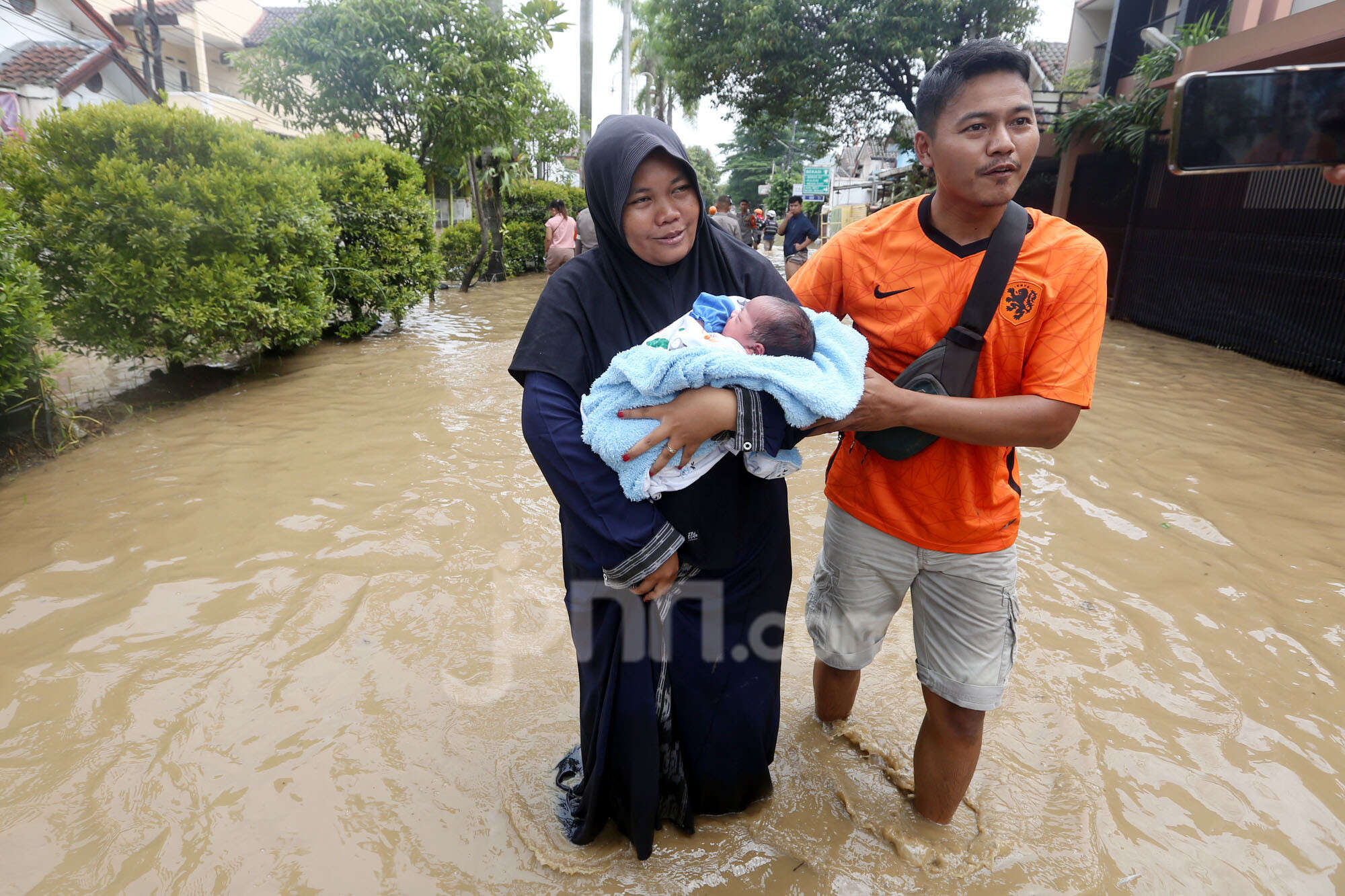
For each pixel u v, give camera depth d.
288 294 6.75
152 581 3.29
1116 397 6.50
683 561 1.80
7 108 17.22
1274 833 2.12
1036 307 1.74
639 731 1.84
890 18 14.37
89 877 1.94
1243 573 3.52
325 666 2.77
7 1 19.08
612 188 1.66
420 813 2.16
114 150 5.69
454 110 11.70
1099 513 4.13
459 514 3.97
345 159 8.43
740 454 1.70
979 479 1.87
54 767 2.29
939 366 1.79
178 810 2.14
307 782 2.25
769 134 19.20
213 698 2.59
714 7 15.95
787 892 1.94
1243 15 10.38
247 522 3.84
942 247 1.80
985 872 2.00
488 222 14.66
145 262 5.63
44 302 4.52
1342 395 6.76
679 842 2.07
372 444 4.99
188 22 24.98
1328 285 7.53
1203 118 1.58
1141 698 2.68
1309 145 1.54
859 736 2.46
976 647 1.97
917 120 1.74
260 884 1.93
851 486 2.04
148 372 6.62
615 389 1.67
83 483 4.32
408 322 10.01
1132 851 2.06
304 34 11.16
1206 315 9.25
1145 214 10.48
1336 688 2.74
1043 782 2.30
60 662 2.74
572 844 2.06
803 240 11.74
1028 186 15.05
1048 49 19.28
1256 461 4.89
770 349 1.65
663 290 1.82
